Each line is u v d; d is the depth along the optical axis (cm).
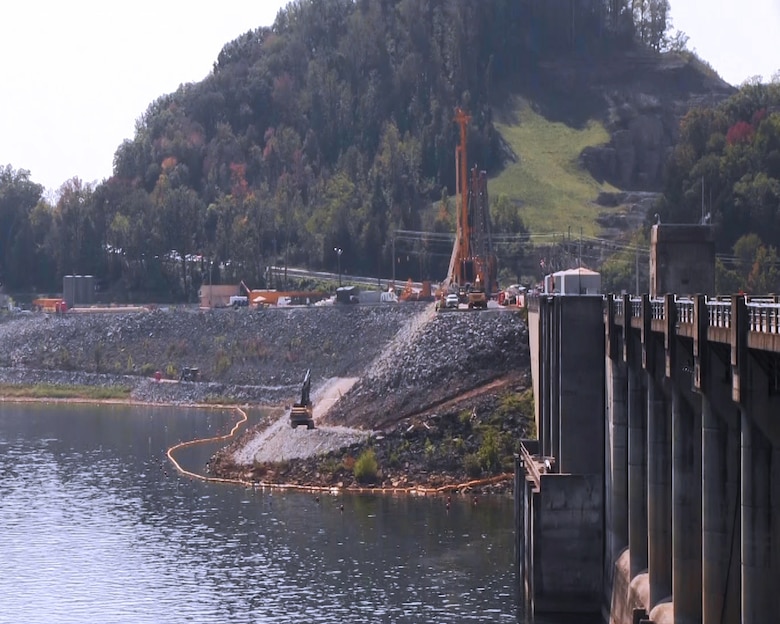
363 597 10656
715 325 6456
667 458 8219
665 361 7844
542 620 9944
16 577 11594
